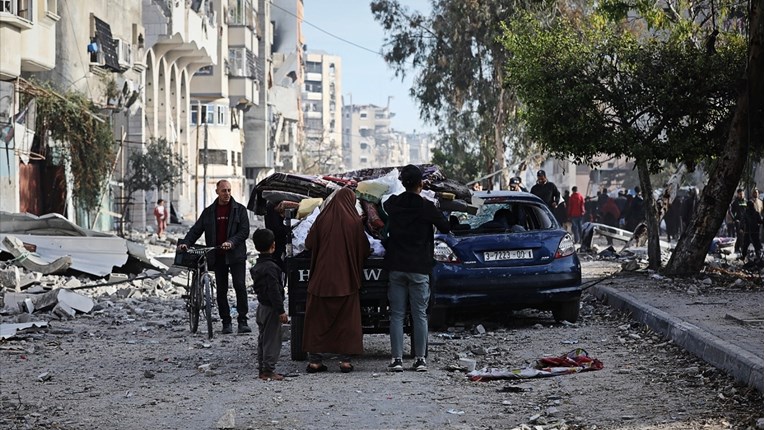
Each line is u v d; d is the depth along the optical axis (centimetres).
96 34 4456
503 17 5353
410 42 5762
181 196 7231
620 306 1656
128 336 1463
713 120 2161
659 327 1362
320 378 1085
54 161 3797
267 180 1341
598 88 2148
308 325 1119
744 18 2367
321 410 909
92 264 2383
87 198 3906
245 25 8456
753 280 1958
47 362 1224
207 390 1021
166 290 2197
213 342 1394
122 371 1154
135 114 5584
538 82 2181
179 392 1012
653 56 2167
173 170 5541
